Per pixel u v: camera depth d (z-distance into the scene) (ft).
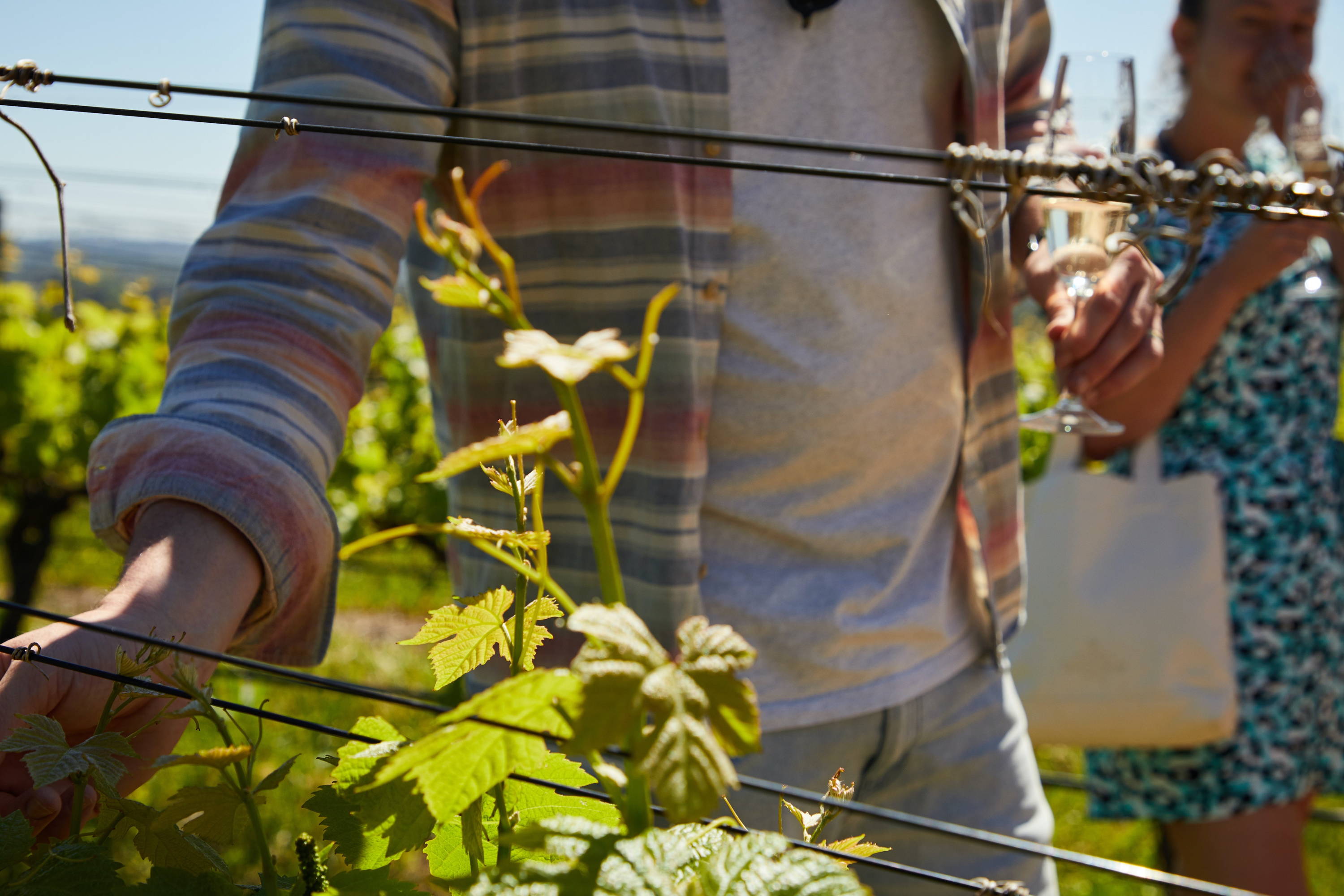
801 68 4.40
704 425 4.25
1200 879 7.15
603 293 4.21
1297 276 6.77
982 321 4.83
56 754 1.95
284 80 3.57
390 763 1.57
